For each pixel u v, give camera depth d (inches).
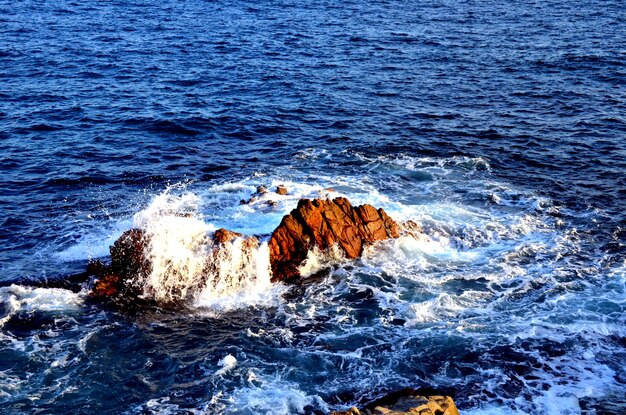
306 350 775.1
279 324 827.4
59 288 888.3
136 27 2714.1
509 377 724.0
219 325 825.5
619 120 1577.3
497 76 2012.8
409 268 944.3
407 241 996.6
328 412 671.1
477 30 2768.2
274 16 3115.2
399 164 1328.7
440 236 1027.3
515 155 1378.0
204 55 2245.3
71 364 741.3
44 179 1242.6
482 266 950.4
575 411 668.1
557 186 1225.4
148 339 792.3
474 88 1884.8
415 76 2016.5
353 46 2439.7
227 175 1279.5
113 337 793.6
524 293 881.5
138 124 1542.8
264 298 882.8
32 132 1467.8
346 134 1505.9
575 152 1387.8
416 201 1157.1
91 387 709.3
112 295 878.4
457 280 916.0
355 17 3117.6
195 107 1670.8
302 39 2556.6
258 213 1073.5
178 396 698.2
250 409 675.4
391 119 1611.7
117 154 1371.8
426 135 1499.8
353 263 954.7
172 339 794.8
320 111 1669.5
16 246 1006.4
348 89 1867.6
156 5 3344.0
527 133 1503.4
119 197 1185.4
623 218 1094.4
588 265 946.7
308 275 930.7
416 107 1708.9
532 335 792.3
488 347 773.9
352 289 898.1
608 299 859.4
